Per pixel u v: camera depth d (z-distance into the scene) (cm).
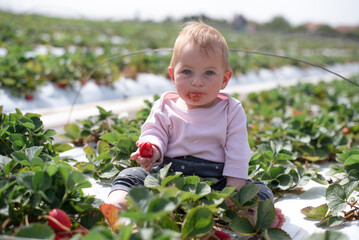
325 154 322
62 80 574
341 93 732
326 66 1619
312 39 4128
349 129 407
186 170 212
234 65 1059
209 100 207
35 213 162
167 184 181
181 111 218
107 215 167
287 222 198
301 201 227
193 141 213
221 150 215
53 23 2123
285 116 463
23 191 168
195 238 164
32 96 513
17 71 543
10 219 166
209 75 203
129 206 155
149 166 201
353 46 3491
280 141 327
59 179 169
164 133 219
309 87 715
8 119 259
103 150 281
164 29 2923
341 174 275
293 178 240
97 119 345
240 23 5359
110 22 3197
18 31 1299
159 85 764
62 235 156
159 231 135
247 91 795
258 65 1230
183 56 203
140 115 354
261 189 201
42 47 1092
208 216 150
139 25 3244
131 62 830
